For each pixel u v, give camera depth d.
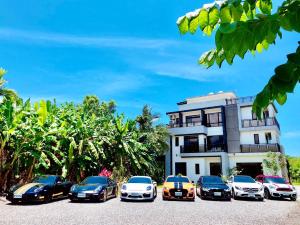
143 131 31.20
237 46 1.09
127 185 14.59
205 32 1.27
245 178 17.77
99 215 9.72
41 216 9.29
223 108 33.25
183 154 33.28
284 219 9.67
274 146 29.30
